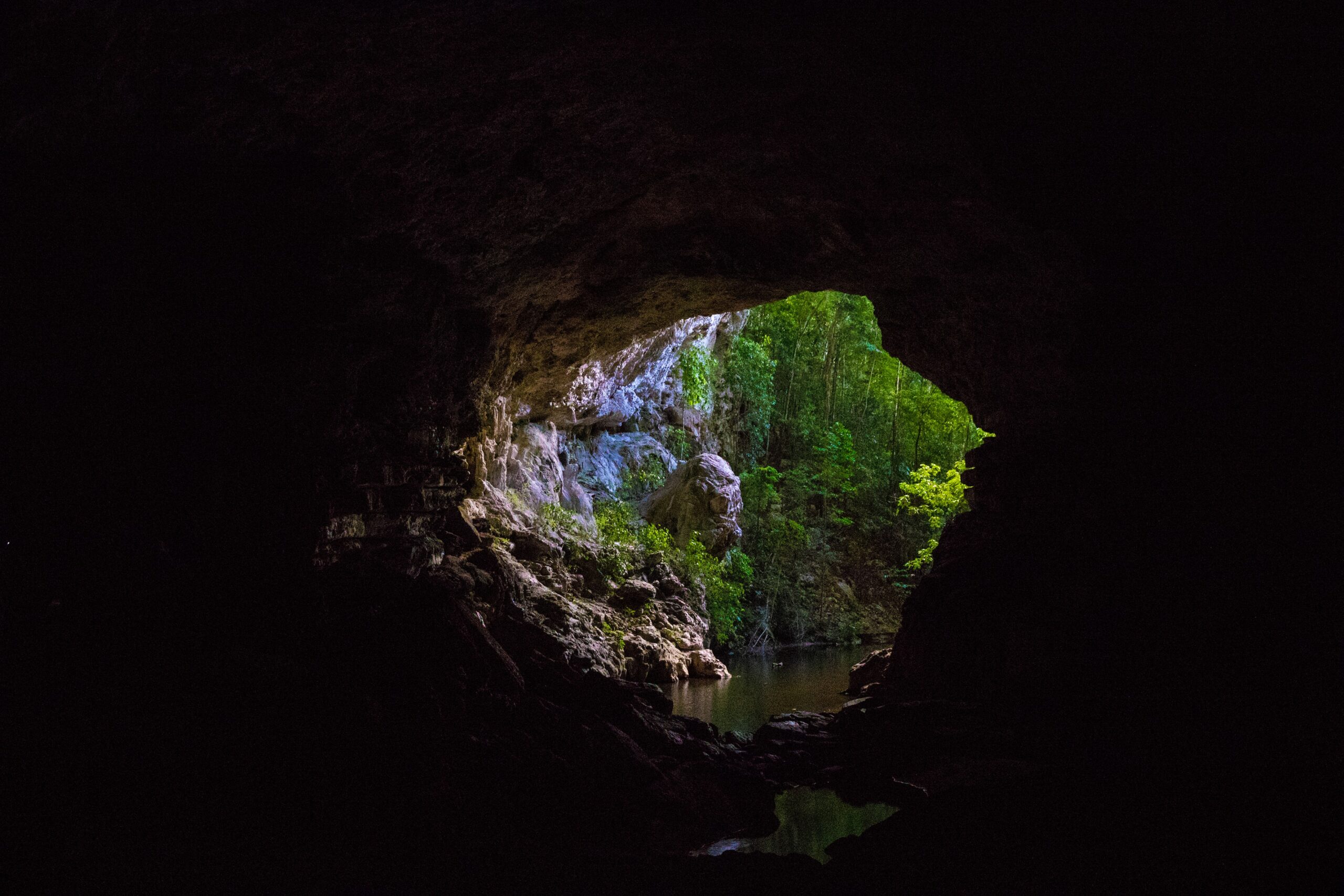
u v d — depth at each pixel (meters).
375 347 7.72
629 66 5.90
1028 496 10.14
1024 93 5.84
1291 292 6.27
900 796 7.87
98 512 5.54
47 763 4.87
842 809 7.65
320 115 5.54
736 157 7.68
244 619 6.31
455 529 10.35
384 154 6.23
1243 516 6.88
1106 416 8.45
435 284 8.31
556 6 4.96
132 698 5.38
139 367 5.69
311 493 6.92
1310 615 6.36
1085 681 8.50
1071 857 5.83
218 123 5.16
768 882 5.60
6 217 4.84
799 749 9.32
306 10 4.59
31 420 5.20
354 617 7.16
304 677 6.17
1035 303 8.41
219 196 5.77
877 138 6.89
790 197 8.48
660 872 5.72
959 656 10.16
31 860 4.48
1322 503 6.29
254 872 4.83
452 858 5.49
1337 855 5.37
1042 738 8.51
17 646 5.07
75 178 5.00
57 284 5.18
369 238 7.06
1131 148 6.14
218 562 6.20
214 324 6.06
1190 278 6.88
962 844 6.24
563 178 7.62
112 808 4.98
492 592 9.95
